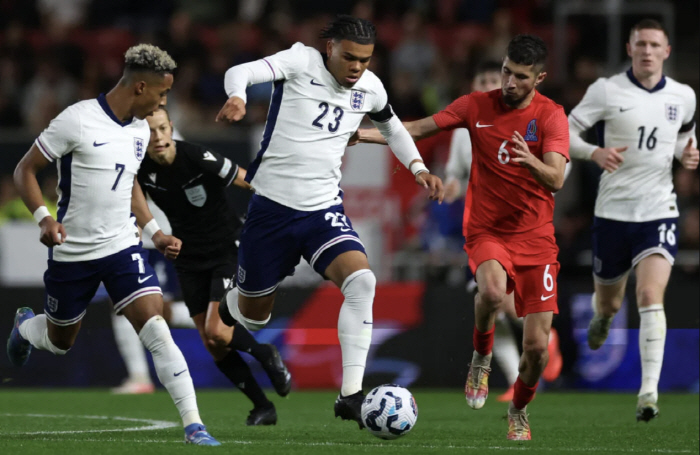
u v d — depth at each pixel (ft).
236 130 179.32
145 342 65.10
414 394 126.31
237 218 90.58
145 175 86.89
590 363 130.00
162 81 64.49
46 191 150.20
